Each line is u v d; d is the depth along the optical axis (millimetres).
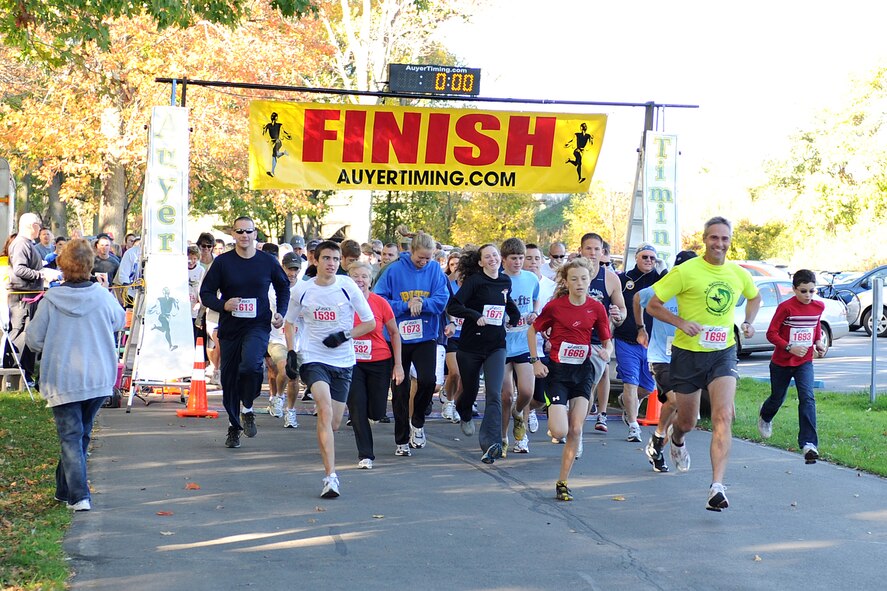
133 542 6395
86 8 12141
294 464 9141
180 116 12805
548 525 7133
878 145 44938
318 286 8047
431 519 7219
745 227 52750
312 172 13445
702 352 7770
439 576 5863
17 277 13508
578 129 13891
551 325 8242
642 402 12992
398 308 9859
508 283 9531
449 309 9453
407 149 13594
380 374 9250
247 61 26953
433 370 9906
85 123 27312
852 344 24406
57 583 5426
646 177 13945
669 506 7770
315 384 7898
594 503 7855
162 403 12891
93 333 7141
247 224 9703
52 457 8875
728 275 7758
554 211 60344
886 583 5895
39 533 6387
